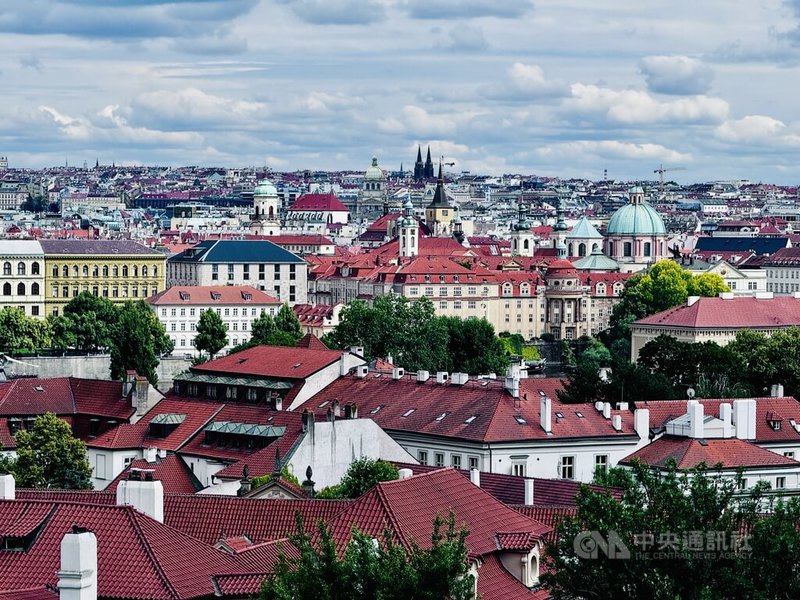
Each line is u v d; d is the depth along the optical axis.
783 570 177.00
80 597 165.75
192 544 186.62
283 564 173.12
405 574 167.38
